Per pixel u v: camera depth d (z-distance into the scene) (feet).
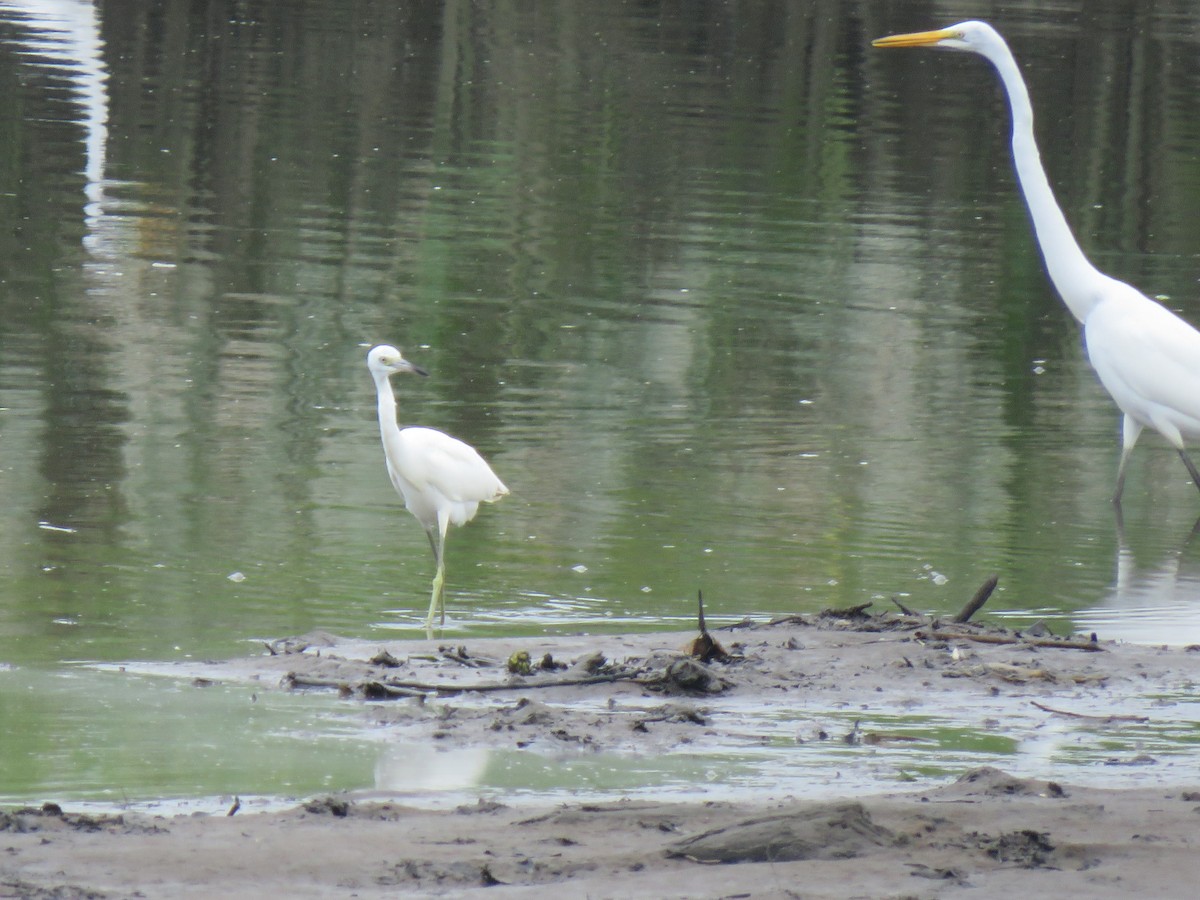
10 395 52.65
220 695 29.78
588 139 99.50
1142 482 50.47
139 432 49.85
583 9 143.13
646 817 23.13
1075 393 59.88
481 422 53.16
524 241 77.25
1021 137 51.55
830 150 100.17
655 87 115.14
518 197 85.40
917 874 20.92
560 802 24.31
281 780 25.25
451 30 131.13
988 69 126.93
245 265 71.10
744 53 128.47
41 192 81.05
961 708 29.68
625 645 33.71
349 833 22.31
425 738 27.50
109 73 109.70
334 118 101.19
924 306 70.38
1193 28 143.95
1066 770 26.43
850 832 22.17
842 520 44.86
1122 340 49.11
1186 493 49.49
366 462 48.55
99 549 39.68
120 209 78.95
